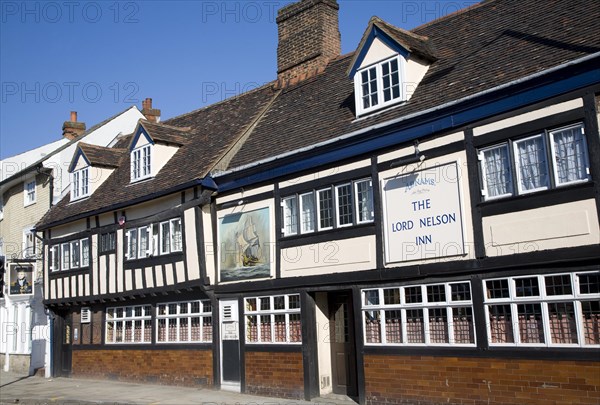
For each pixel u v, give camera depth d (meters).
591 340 7.72
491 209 8.73
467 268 8.91
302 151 11.35
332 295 11.79
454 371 9.00
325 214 11.21
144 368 15.09
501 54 9.98
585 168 7.89
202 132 16.53
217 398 11.81
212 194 13.45
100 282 16.09
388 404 9.80
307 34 15.55
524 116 8.51
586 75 7.91
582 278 7.86
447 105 9.22
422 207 9.59
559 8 10.28
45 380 17.33
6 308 21.70
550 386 7.96
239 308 12.66
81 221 17.30
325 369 11.49
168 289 13.96
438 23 13.20
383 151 10.27
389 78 11.06
